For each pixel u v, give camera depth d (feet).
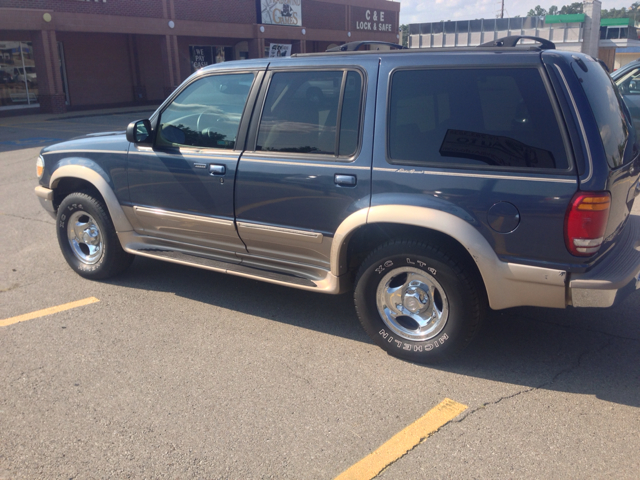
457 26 159.53
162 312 14.99
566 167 10.03
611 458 9.13
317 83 12.63
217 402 10.84
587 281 10.19
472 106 10.88
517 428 9.95
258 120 13.41
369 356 12.60
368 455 9.30
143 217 15.60
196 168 14.12
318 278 13.23
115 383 11.51
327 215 12.40
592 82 10.92
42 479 8.82
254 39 102.42
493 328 13.84
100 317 14.69
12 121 70.85
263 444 9.60
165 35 88.07
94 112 82.48
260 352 12.80
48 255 19.83
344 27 122.42
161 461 9.20
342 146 12.19
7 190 31.19
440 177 11.03
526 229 10.40
